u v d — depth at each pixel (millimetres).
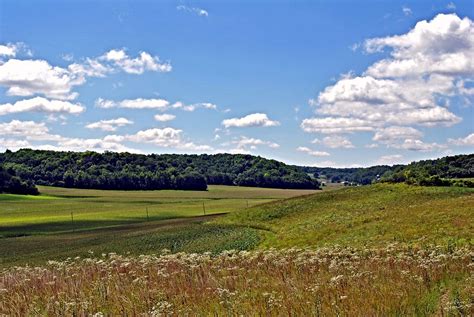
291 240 49250
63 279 16781
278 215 73000
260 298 12344
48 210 127375
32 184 179500
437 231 37500
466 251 20234
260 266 18172
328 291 12719
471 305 10672
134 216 112625
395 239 37688
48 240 72312
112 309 12188
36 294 14734
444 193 72000
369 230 44625
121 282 15656
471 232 34688
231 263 19688
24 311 12711
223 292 12523
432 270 15766
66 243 66562
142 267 18531
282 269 17172
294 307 11180
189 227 73125
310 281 14664
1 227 93938
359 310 10664
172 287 14312
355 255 21438
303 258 18531
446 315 10523
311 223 59750
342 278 14008
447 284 13859
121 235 70562
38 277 17609
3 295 14695
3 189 169250
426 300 11836
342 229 48750
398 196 72688
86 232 82062
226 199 163125
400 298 11852
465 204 48781
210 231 64625
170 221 91125
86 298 13516
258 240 53531
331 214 64312
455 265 16828
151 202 151125
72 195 174625
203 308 11906
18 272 19859
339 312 10609
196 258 19953
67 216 113812
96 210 126875
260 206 82562
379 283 13930
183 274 16375
